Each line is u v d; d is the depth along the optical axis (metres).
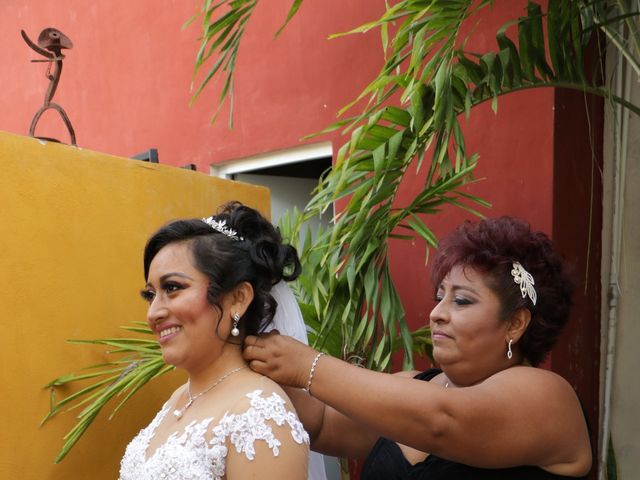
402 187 3.51
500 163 3.18
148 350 2.46
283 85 4.17
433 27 2.18
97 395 2.45
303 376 1.56
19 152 2.37
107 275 2.66
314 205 2.36
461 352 1.63
